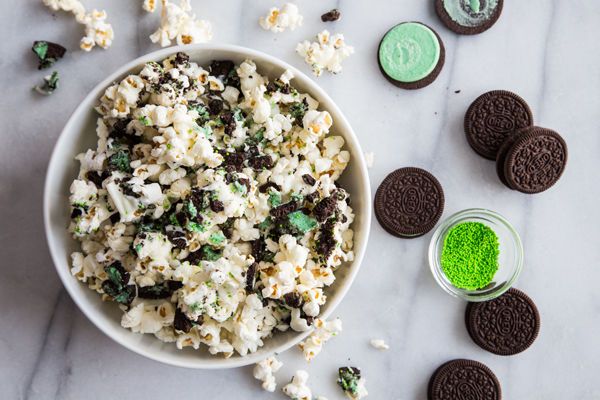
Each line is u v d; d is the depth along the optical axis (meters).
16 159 0.48
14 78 0.48
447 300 0.51
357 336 0.51
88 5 0.48
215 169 0.43
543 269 0.52
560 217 0.52
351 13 0.50
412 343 0.51
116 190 0.42
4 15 0.48
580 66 0.51
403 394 0.51
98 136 0.45
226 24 0.49
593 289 0.52
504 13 0.51
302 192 0.45
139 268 0.43
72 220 0.44
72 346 0.49
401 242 0.51
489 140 0.50
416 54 0.50
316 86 0.45
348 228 0.47
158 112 0.42
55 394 0.49
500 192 0.51
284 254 0.44
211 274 0.42
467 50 0.51
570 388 0.52
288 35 0.49
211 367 0.44
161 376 0.49
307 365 0.50
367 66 0.50
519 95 0.51
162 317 0.44
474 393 0.50
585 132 0.52
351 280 0.45
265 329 0.45
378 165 0.50
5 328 0.49
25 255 0.48
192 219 0.42
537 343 0.52
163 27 0.47
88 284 0.44
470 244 0.50
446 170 0.51
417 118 0.51
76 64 0.48
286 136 0.46
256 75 0.45
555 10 0.51
